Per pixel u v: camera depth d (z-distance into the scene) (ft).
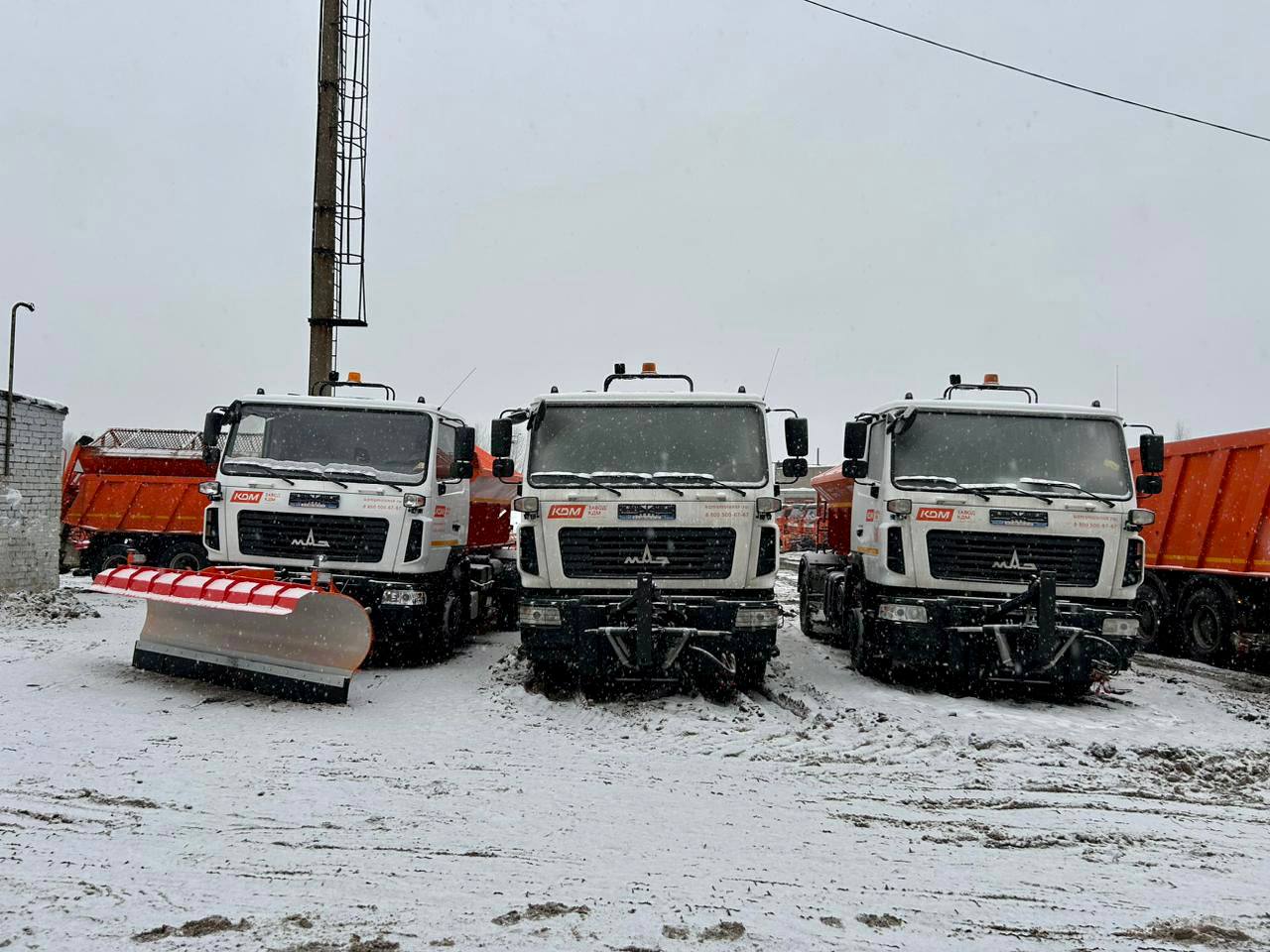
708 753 22.27
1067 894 13.93
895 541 30.25
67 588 52.85
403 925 12.28
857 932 12.44
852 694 29.45
